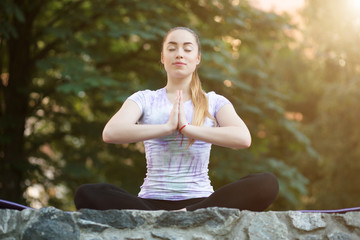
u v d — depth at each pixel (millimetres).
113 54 9578
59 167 8938
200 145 2789
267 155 13477
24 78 9328
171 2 8828
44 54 9383
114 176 9531
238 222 2443
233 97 9156
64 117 9641
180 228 2453
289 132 10188
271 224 2436
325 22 12734
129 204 2639
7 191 8812
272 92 10148
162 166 2771
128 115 2826
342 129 13336
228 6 8891
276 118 9891
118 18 8664
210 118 2893
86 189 2641
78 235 2410
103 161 9648
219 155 9172
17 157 8898
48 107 9688
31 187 9328
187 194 2732
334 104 13266
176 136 2764
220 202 2613
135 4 8383
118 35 7859
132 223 2447
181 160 2768
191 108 2900
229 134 2725
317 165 14297
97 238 2412
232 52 9906
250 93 9805
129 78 9664
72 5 9094
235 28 9078
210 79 8875
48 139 9625
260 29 9344
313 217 2445
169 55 2938
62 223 2412
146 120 2891
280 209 11172
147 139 2703
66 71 7801
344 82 13578
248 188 2607
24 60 9305
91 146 9258
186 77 2969
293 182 9492
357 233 2424
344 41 12617
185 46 2936
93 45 8852
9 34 8391
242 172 9156
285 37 9594
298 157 13688
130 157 9305
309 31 12773
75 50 8250
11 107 9188
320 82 15047
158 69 9289
